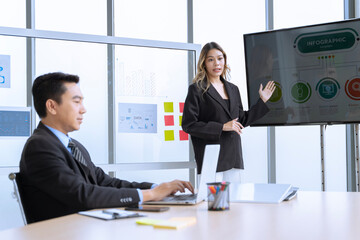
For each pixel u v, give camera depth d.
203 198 1.64
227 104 3.21
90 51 3.85
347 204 1.51
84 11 4.13
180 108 4.05
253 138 4.56
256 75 3.76
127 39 3.91
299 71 3.63
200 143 3.15
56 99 1.76
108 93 3.89
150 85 3.98
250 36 3.78
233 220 1.21
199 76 3.25
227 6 4.55
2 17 3.86
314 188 4.64
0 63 3.59
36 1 3.98
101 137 3.86
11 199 3.55
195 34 4.47
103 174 1.99
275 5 4.61
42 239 1.00
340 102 3.51
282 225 1.12
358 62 3.46
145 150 3.95
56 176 1.54
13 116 3.59
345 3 4.64
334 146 4.64
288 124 3.67
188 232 1.04
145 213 1.37
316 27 3.58
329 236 0.98
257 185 1.71
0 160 3.55
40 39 3.72
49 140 1.64
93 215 1.31
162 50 4.03
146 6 4.32
